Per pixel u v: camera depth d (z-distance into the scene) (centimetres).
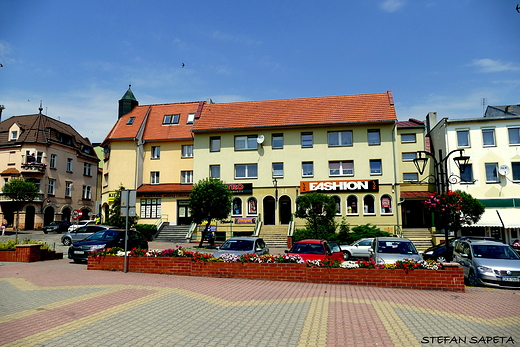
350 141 3238
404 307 847
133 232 1927
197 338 613
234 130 3384
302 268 1197
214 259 1279
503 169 3042
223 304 859
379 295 987
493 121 3134
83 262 1709
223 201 2655
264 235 3022
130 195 1373
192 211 2670
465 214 2419
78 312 766
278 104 3550
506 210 2994
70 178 4928
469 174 3133
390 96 3322
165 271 1315
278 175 3297
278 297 941
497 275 1202
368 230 2791
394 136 3164
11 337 606
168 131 3812
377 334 641
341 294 991
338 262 1198
